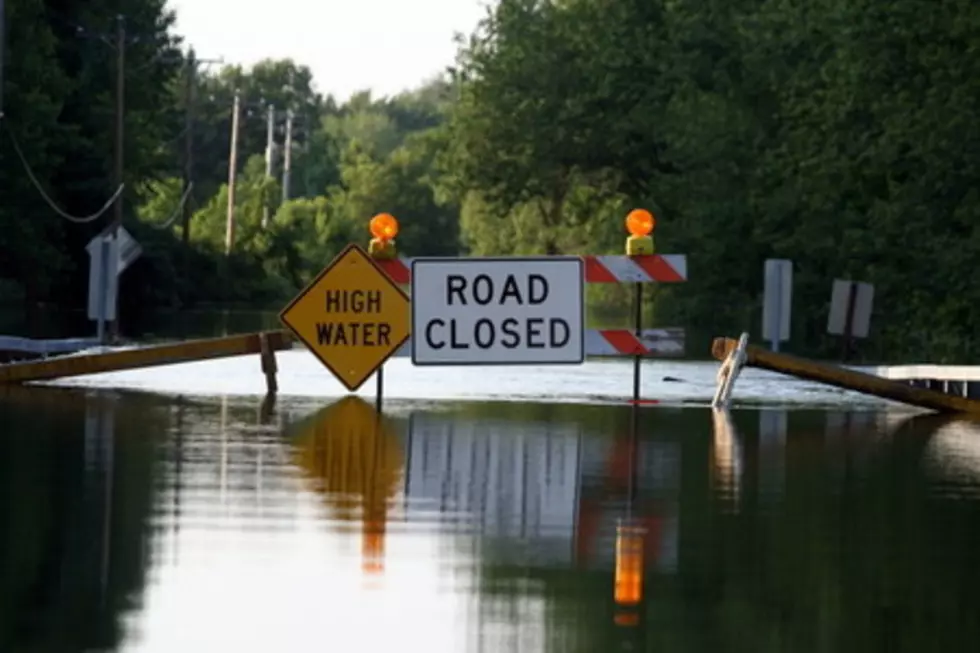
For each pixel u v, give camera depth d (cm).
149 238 15825
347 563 2245
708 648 1814
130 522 2517
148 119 14812
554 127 14825
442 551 2345
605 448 3594
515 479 3078
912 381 5434
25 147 12300
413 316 4353
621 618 1956
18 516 2552
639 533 2516
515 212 18312
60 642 1791
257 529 2486
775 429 4088
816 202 9406
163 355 4691
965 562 2314
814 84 10012
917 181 8544
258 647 1788
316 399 4666
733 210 11288
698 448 3628
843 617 1975
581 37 14562
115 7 14600
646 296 14788
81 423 3884
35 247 12619
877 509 2770
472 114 15275
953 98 8244
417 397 4853
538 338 4366
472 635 1856
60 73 12600
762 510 2748
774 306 5891
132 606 1969
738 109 11544
